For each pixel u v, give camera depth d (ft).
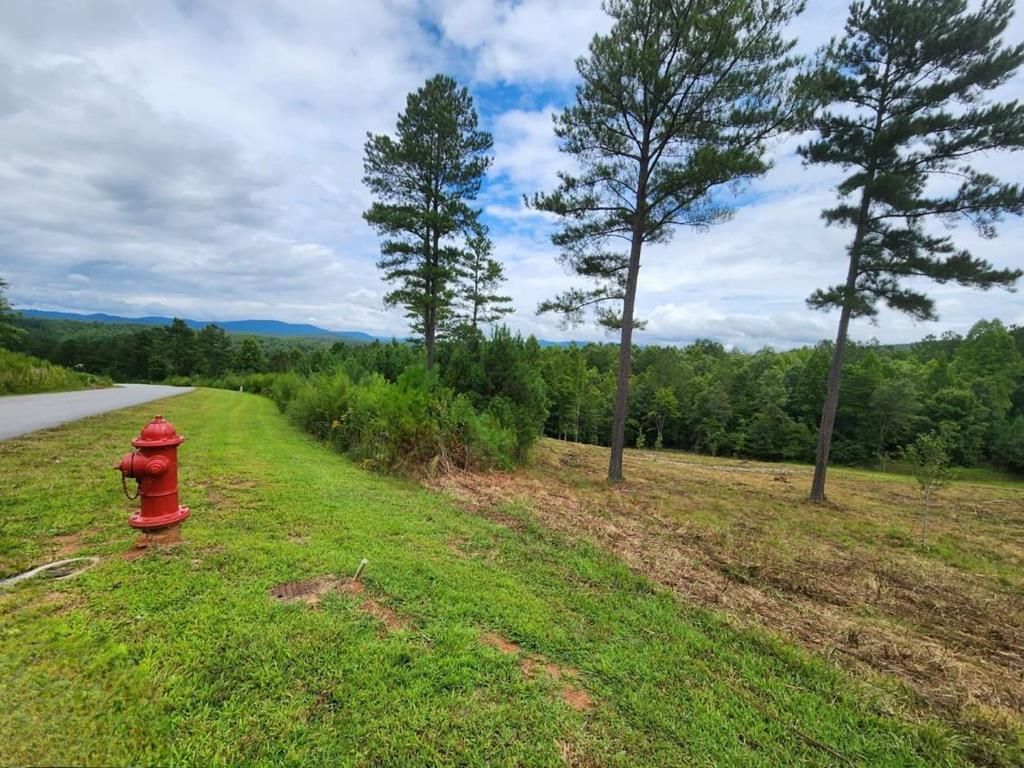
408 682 7.15
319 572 10.52
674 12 31.14
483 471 29.55
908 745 7.23
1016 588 19.19
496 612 9.89
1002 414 112.06
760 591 14.47
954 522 37.06
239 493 16.56
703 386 143.43
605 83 33.47
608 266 39.01
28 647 6.81
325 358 74.54
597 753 6.25
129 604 8.23
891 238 36.35
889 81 35.55
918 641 12.13
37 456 19.48
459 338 61.46
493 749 6.08
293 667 7.07
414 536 14.24
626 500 30.73
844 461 115.85
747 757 6.57
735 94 31.60
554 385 119.24
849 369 117.19
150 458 10.46
